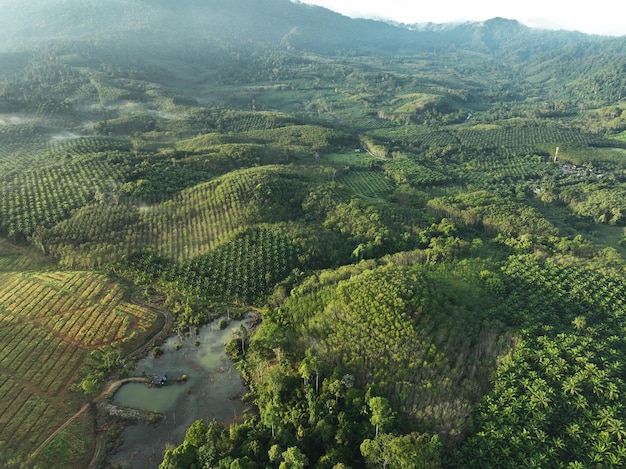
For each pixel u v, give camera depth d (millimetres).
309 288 115250
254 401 87000
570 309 106500
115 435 79562
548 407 76812
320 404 80250
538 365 86812
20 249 139750
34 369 92312
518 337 93750
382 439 69062
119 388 90625
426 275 113188
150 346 102625
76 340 101438
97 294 117938
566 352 89250
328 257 136500
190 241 140500
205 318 111875
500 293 113250
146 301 118250
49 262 134500
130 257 133125
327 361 89188
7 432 78000
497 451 70625
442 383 81938
